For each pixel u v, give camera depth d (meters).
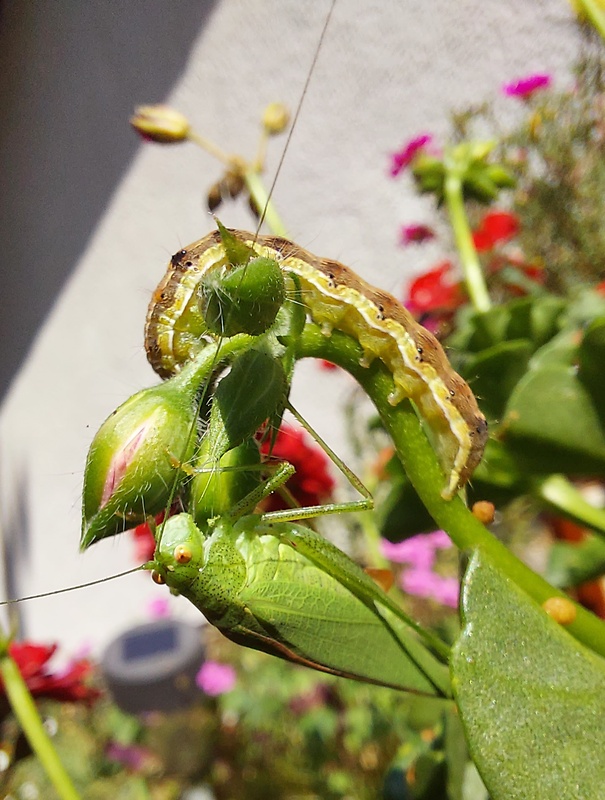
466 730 0.05
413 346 0.05
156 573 0.06
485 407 0.08
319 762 0.18
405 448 0.06
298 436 0.10
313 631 0.06
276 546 0.06
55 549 0.24
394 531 0.08
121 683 0.20
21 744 0.10
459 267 0.16
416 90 0.16
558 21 0.15
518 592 0.05
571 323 0.09
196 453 0.05
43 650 0.10
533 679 0.05
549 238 0.14
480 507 0.06
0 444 0.23
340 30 0.15
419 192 0.12
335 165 0.17
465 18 0.15
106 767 0.20
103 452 0.05
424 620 0.16
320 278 0.05
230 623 0.06
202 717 0.20
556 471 0.07
